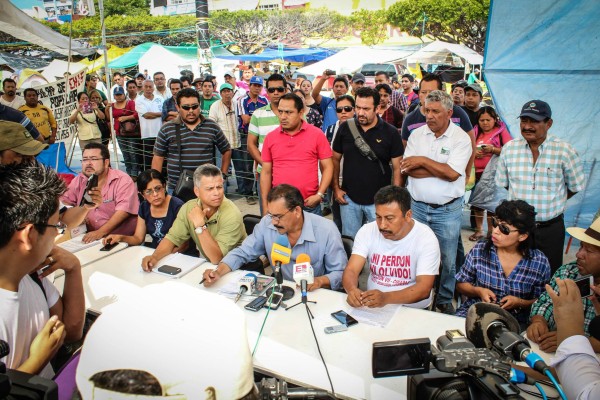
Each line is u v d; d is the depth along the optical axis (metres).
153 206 3.26
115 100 7.25
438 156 3.21
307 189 3.66
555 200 3.06
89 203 2.76
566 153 2.98
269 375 1.64
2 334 1.22
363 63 10.12
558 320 1.55
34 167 1.24
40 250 1.23
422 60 10.51
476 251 2.47
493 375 1.02
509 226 2.24
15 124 2.28
